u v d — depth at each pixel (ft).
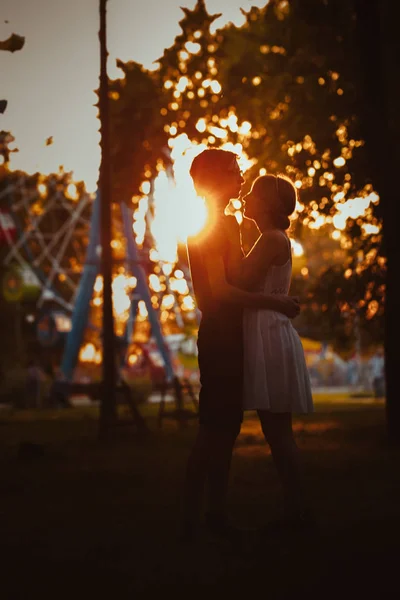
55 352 141.18
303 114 54.49
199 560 15.49
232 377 17.25
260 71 57.31
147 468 33.24
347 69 53.72
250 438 46.68
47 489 27.22
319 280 60.80
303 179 55.57
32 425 66.90
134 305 117.91
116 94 60.13
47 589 13.47
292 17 54.85
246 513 21.08
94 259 112.16
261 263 17.60
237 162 18.06
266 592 12.70
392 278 46.91
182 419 62.28
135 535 18.34
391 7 50.75
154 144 59.82
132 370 133.18
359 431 51.42
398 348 46.11
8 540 18.21
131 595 12.90
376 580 13.14
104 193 56.24
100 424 51.96
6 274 138.51
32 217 147.74
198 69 60.03
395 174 47.62
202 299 17.51
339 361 197.06
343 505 22.17
